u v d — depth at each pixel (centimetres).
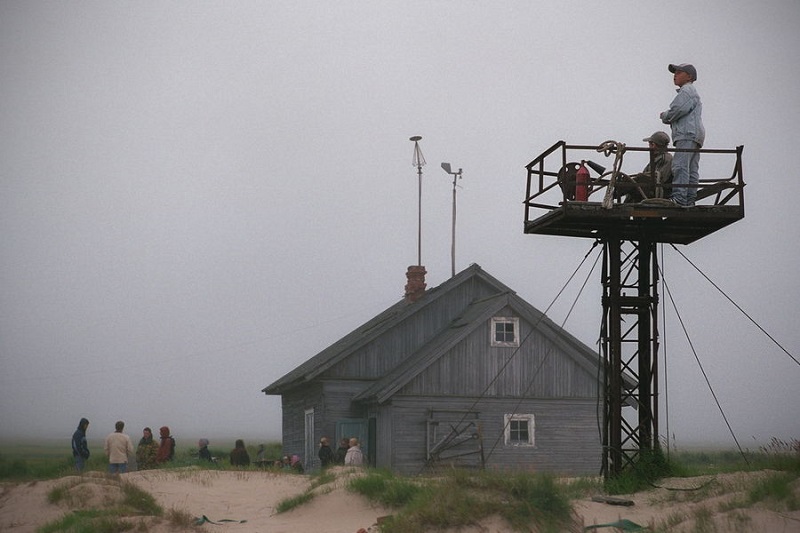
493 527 1528
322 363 3778
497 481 1652
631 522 1528
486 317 3656
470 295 4066
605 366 2073
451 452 3528
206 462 3153
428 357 3556
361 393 3759
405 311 3944
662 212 1941
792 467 1792
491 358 3653
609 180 1992
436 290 4016
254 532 1727
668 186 1945
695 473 2022
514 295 3691
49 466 3494
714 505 1577
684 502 1700
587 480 2158
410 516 1602
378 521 1648
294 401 4284
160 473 2548
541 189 2072
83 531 1702
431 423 3538
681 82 2012
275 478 2458
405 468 3497
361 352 3844
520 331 3700
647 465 1980
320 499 1928
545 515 1553
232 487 2320
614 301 2048
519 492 1620
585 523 1586
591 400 3725
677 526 1489
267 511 1984
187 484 2350
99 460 3781
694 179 1983
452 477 1716
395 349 3897
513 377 3662
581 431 3691
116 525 1720
